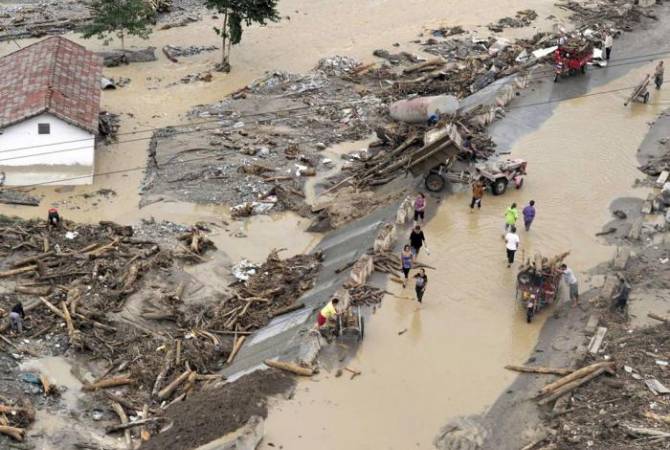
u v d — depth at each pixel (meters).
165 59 60.59
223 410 27.23
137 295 34.97
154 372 30.73
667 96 53.00
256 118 51.72
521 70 55.94
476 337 31.78
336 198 42.75
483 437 26.95
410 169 41.09
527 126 49.16
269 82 56.31
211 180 44.88
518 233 38.38
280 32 65.38
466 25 66.06
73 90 46.78
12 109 43.91
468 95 53.59
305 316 32.50
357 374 29.61
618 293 32.34
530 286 32.50
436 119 48.28
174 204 42.88
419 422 27.62
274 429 26.86
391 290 34.31
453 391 29.03
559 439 26.20
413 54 60.59
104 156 47.53
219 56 61.03
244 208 42.22
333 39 64.06
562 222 39.31
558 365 29.89
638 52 59.81
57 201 43.09
